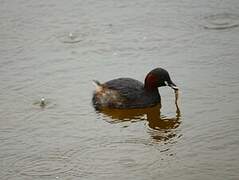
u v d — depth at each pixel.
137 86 18.72
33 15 24.56
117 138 16.64
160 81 18.45
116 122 17.66
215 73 19.48
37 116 17.92
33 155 15.88
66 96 18.98
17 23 24.03
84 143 16.42
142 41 22.06
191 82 19.14
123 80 18.88
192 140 16.20
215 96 18.23
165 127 17.12
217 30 22.34
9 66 20.97
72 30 23.23
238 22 22.78
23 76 20.27
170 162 15.23
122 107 18.38
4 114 18.08
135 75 19.84
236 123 16.70
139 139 16.55
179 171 14.77
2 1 25.94
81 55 21.47
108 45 21.98
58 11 24.75
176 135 16.58
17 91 19.38
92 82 19.59
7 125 17.48
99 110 18.31
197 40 21.78
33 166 15.36
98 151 15.97
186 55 20.81
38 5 25.36
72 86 19.53
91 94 19.02
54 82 19.81
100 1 25.41
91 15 24.28
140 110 18.33
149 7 24.59
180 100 18.36
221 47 21.08
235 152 15.37
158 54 21.08
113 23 23.56
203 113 17.47
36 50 22.00
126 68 20.36
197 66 20.06
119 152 15.87
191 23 23.05
